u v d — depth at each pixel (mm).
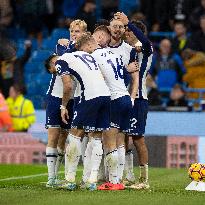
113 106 30484
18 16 64250
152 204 25031
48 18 64188
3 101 50219
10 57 57188
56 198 26500
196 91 53812
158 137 48438
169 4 59906
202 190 30422
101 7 60719
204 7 58031
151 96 52656
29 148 49094
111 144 30312
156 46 57875
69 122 31797
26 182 34875
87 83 29266
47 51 60250
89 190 29422
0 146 48969
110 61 30719
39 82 58094
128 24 31812
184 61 54750
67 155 29781
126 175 33062
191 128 50312
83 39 30484
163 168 46344
